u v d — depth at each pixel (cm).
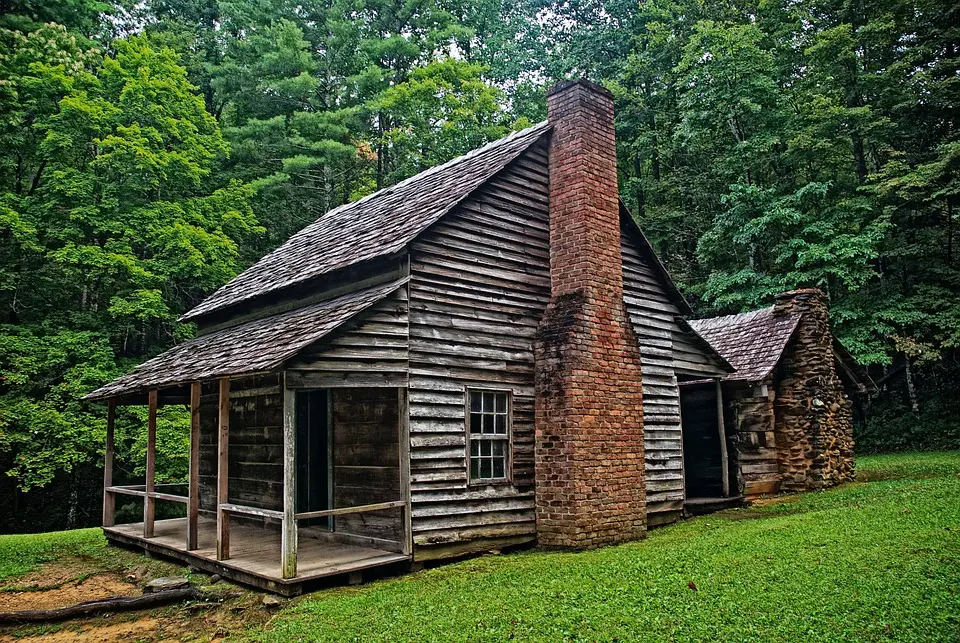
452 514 1094
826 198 2808
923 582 729
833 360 1808
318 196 3391
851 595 710
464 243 1188
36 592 1120
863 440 2634
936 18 2803
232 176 2920
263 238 3159
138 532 1373
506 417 1209
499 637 678
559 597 796
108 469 1489
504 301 1230
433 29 3316
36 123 2223
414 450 1058
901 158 2880
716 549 982
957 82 2667
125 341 2491
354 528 1161
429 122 3162
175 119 2430
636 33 3662
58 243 2352
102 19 3152
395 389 1112
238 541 1209
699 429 1767
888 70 2752
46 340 2097
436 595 855
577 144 1290
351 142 3353
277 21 3316
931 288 2589
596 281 1254
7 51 2270
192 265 2314
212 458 1583
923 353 2416
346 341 999
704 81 2931
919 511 1091
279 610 862
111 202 2212
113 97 2428
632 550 1067
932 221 2820
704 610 704
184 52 3247
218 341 1362
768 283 2692
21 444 2038
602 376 1225
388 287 1083
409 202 1431
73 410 2020
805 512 1321
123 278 2414
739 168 2931
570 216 1281
